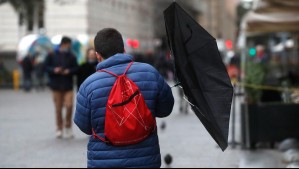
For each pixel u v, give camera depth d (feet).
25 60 167.84
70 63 65.77
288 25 65.41
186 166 48.73
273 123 58.08
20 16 176.55
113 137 21.77
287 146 55.93
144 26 300.61
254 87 58.80
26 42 171.22
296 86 77.87
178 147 59.93
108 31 23.03
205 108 23.44
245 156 53.72
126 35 262.88
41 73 172.35
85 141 63.67
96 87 22.11
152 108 22.41
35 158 52.60
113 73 22.30
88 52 64.80
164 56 176.04
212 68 23.49
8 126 79.15
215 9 561.43
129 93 21.79
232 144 59.62
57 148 58.59
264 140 58.03
